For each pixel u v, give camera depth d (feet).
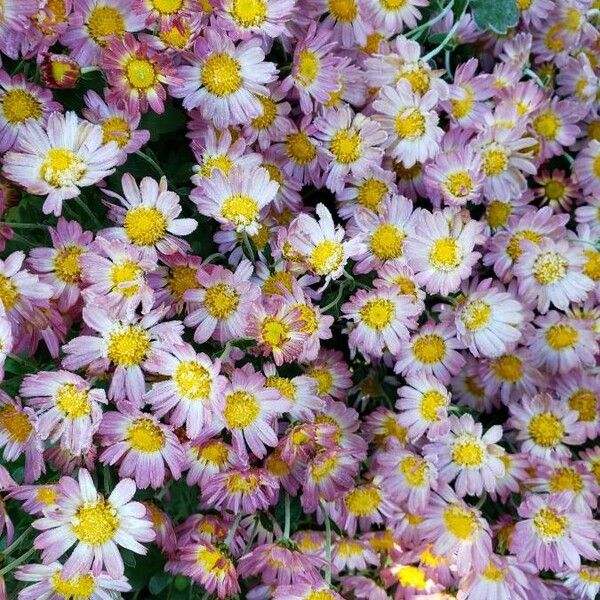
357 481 1.82
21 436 1.57
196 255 1.71
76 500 1.55
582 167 1.93
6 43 1.60
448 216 1.70
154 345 1.55
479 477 1.76
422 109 1.75
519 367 1.87
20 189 1.64
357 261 1.74
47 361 1.64
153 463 1.57
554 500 1.74
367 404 1.90
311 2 1.81
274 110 1.77
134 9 1.63
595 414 1.87
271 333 1.57
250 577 1.80
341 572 1.85
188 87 1.68
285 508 1.71
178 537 1.69
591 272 1.90
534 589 1.77
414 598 1.79
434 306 1.76
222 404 1.52
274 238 1.74
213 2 1.65
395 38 1.87
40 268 1.59
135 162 1.72
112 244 1.54
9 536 1.57
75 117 1.58
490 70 1.98
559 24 1.97
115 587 1.60
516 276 1.84
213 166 1.69
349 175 1.79
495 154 1.80
